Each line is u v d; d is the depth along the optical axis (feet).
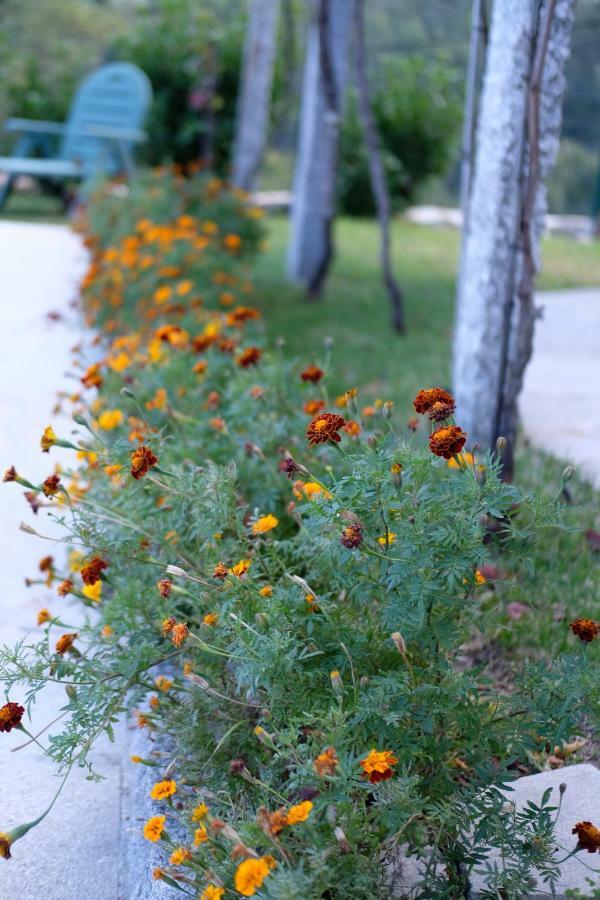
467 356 10.76
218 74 41.81
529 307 10.27
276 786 6.19
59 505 8.24
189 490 7.44
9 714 6.25
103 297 17.97
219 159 43.34
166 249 18.20
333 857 5.16
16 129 33.30
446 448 5.82
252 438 9.61
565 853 6.07
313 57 25.22
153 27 43.73
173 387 11.12
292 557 8.01
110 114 31.50
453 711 6.02
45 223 34.58
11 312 19.69
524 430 15.17
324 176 24.90
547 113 9.83
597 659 8.36
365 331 21.31
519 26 9.55
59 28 72.64
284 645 5.85
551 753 7.23
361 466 6.22
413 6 70.44
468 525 5.86
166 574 7.71
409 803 5.35
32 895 6.15
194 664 7.00
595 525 11.16
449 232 43.42
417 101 45.93
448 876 5.73
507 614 9.07
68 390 14.98
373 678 5.95
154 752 7.04
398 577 5.82
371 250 35.14
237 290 19.26
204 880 5.50
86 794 7.06
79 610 9.38
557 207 60.75
